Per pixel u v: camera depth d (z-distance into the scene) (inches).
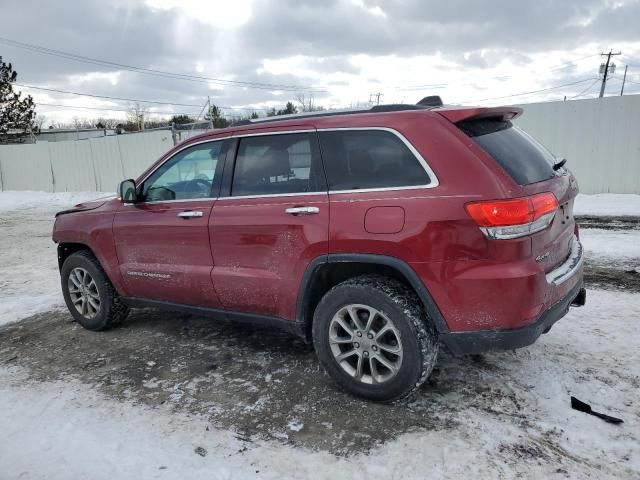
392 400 124.8
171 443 114.7
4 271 303.3
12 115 1172.5
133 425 122.9
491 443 109.0
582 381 133.0
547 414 118.8
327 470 103.0
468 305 112.8
